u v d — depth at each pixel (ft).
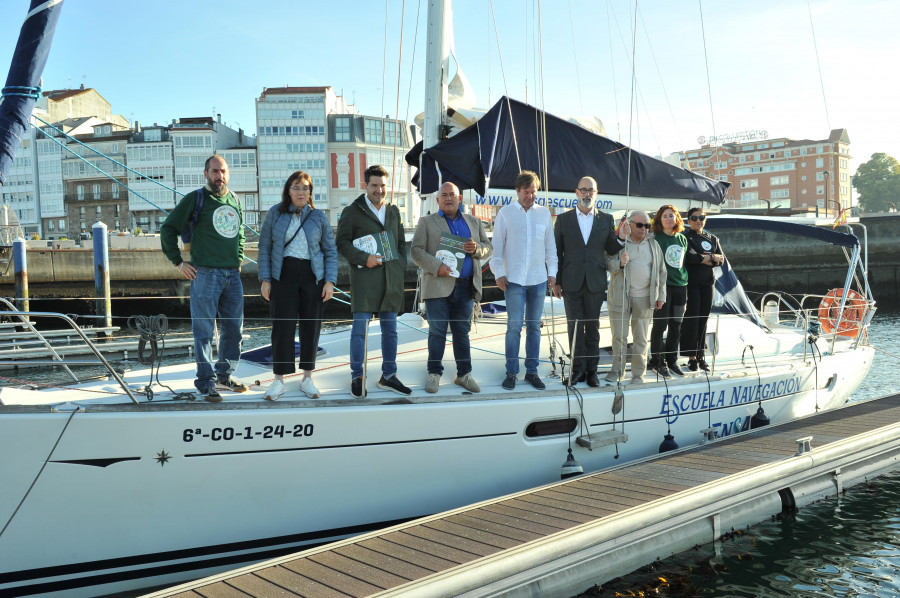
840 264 95.35
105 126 183.73
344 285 81.46
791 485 17.30
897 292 95.40
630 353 19.48
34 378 41.86
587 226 17.49
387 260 14.80
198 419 12.67
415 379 16.14
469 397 15.28
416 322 18.98
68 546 12.03
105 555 12.27
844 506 17.58
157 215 175.73
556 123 19.86
